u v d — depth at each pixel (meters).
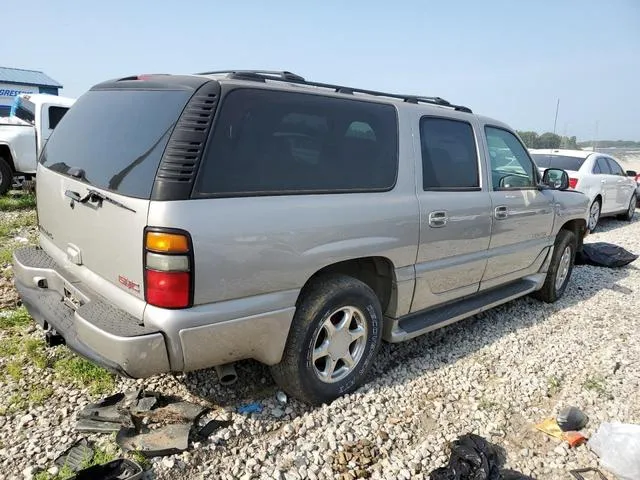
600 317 5.19
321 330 3.07
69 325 2.77
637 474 2.69
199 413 2.89
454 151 3.90
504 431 3.11
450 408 3.29
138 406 2.86
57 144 3.37
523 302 5.54
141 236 2.37
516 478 2.64
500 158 4.41
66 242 3.04
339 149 3.07
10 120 10.27
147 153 2.48
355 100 3.24
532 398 3.50
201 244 2.38
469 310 4.18
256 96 2.71
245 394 3.24
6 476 2.39
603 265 7.24
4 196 9.77
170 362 2.46
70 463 2.49
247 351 2.74
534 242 4.85
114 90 3.10
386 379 3.58
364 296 3.20
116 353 2.34
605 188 10.62
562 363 4.05
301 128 2.89
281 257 2.69
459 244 3.86
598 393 3.58
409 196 3.43
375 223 3.15
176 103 2.55
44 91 27.98
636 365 4.07
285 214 2.70
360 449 2.80
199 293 2.42
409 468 2.70
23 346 3.58
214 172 2.48
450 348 4.21
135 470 2.40
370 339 3.34
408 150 3.48
